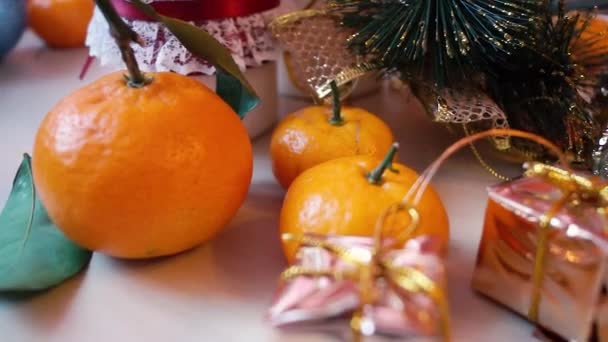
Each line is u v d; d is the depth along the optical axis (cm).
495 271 17
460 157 26
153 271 19
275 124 28
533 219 15
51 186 17
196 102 18
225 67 20
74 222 18
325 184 18
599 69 23
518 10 21
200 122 18
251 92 21
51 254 19
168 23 19
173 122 17
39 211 20
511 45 21
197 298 18
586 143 22
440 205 18
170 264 19
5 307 18
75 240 18
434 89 23
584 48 23
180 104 18
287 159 22
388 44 22
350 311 13
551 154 23
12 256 18
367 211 17
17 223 19
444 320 13
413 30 22
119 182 17
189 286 18
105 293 18
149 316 17
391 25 22
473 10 21
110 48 24
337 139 21
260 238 21
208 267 19
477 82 23
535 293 16
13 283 17
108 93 18
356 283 14
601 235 14
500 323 17
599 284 15
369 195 17
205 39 19
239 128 19
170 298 18
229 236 21
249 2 24
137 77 18
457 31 21
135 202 17
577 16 23
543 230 15
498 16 21
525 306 16
